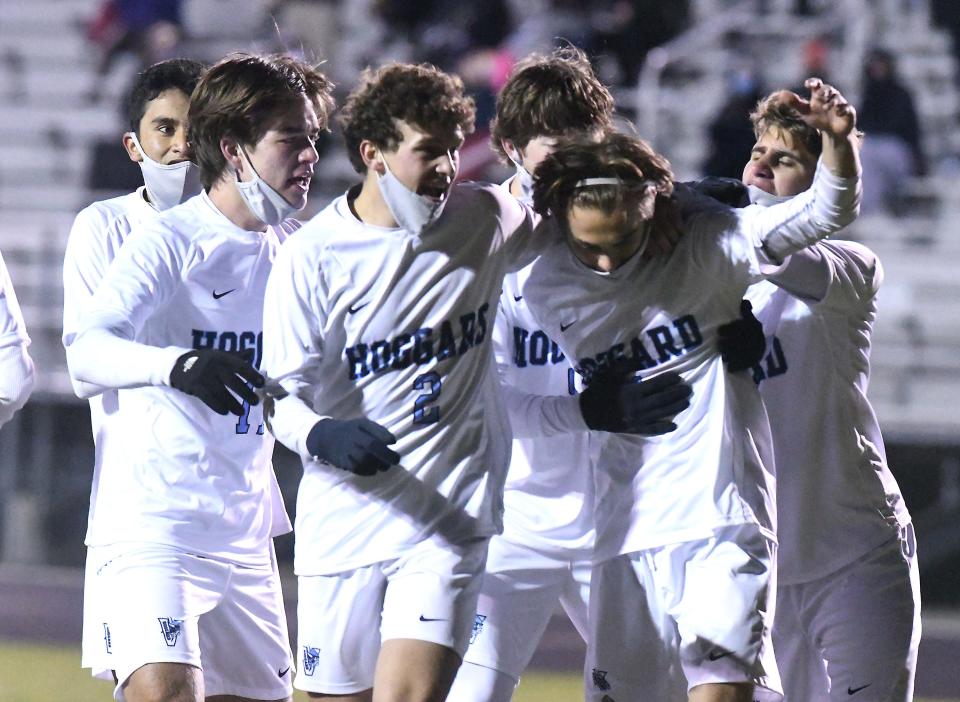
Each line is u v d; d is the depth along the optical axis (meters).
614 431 13.89
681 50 48.12
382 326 13.27
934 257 44.31
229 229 14.70
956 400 41.69
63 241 46.31
